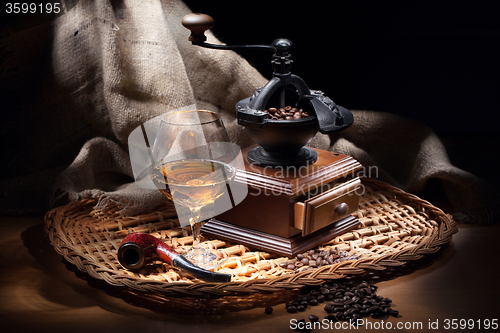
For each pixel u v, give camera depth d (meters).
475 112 2.82
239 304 1.47
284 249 1.71
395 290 1.53
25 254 1.76
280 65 1.64
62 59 2.15
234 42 2.60
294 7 2.60
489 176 2.31
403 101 2.81
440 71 2.78
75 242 1.74
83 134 2.20
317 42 2.68
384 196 2.13
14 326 1.37
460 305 1.46
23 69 2.22
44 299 1.50
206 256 1.68
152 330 1.35
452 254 1.74
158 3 2.17
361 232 1.87
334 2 2.62
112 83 2.05
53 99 2.19
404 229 1.88
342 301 1.44
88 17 2.09
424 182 2.15
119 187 2.16
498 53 2.73
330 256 1.68
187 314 1.43
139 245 1.57
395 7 2.68
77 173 2.07
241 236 1.80
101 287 1.56
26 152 2.27
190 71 2.32
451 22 2.71
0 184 2.15
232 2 2.55
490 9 2.68
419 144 2.26
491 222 1.96
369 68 2.76
